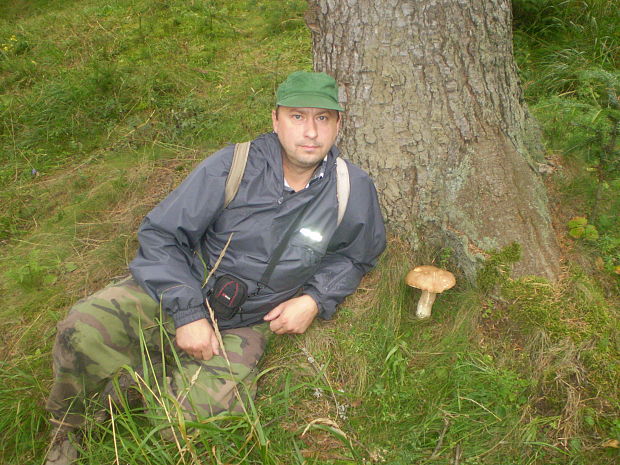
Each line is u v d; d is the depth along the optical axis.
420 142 2.86
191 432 2.13
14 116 5.30
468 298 2.69
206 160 2.31
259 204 2.27
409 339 2.69
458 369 2.45
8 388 2.58
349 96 2.95
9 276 3.30
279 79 5.17
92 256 3.47
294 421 2.33
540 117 4.06
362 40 2.81
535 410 2.29
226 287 2.35
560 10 5.47
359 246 2.54
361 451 2.20
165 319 2.38
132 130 4.88
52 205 4.11
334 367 2.55
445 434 2.24
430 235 2.93
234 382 2.24
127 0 7.82
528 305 2.54
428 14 2.69
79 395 2.21
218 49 6.17
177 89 5.40
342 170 2.37
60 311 3.10
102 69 5.50
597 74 2.99
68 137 4.99
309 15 2.98
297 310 2.45
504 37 2.90
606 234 2.99
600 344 2.36
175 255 2.31
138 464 2.15
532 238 2.74
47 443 2.35
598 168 2.92
